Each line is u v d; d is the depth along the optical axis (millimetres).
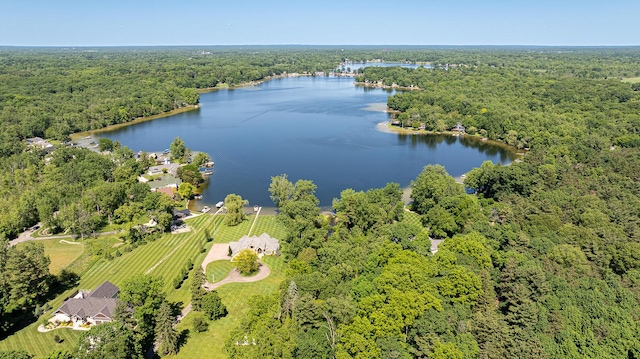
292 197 184625
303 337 89062
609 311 91438
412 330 86625
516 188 177625
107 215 170875
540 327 87688
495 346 82125
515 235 121750
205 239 153625
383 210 156750
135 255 141625
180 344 98312
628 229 131625
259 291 120188
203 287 122062
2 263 113812
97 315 104750
